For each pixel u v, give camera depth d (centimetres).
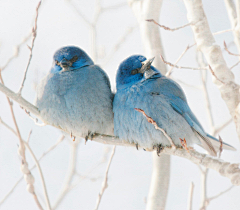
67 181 1302
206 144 1027
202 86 1373
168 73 1119
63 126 1090
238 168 776
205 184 1138
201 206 1120
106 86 1104
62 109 1063
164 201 1184
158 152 1026
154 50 1380
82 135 1108
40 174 1066
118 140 1082
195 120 1050
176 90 1048
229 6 1037
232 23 1020
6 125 1148
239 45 934
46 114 1073
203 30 890
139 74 1053
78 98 1060
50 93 1064
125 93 1040
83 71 1088
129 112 1025
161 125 1005
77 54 1108
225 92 827
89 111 1069
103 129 1101
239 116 784
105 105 1084
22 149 1051
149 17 1413
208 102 1352
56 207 1233
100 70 1128
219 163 805
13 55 1316
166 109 1004
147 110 1006
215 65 854
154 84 1031
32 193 1033
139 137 1028
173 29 910
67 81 1068
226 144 1101
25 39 1340
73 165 1330
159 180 1200
